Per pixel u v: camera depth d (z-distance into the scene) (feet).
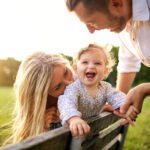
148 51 4.67
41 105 5.44
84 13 4.16
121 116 5.07
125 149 10.80
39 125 5.43
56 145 2.80
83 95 4.97
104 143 4.89
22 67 5.94
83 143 3.65
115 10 4.17
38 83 5.42
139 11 4.12
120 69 7.07
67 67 5.84
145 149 10.93
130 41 5.55
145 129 14.55
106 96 5.48
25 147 2.11
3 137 6.32
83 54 5.23
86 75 5.03
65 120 4.01
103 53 5.41
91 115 5.32
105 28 4.58
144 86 4.41
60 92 5.59
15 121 6.13
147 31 4.46
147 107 24.57
